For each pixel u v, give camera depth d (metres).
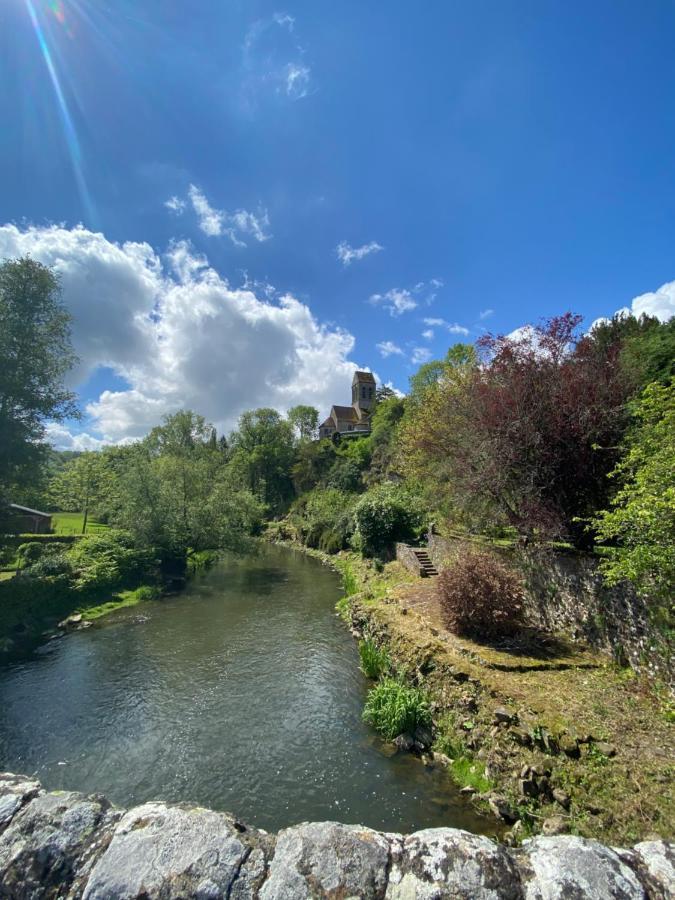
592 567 9.38
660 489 6.53
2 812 2.21
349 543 30.45
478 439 11.74
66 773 7.45
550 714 6.87
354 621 14.88
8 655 12.52
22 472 16.48
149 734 8.58
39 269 16.97
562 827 5.27
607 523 7.30
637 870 2.00
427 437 18.98
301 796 6.80
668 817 4.92
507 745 6.69
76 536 29.27
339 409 81.00
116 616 16.41
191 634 14.45
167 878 1.86
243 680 11.00
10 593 15.00
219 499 27.28
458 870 1.91
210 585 22.05
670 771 5.55
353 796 6.77
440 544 17.88
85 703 9.80
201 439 49.81
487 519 13.42
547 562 10.77
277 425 69.38
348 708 9.56
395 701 8.59
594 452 9.85
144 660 12.25
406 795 6.73
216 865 1.92
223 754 7.94
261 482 62.69
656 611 7.71
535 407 10.44
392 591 15.88
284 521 50.38
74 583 17.42
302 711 9.44
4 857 2.01
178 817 2.16
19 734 8.59
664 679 7.45
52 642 13.58
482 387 11.97
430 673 9.22
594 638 9.24
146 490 23.61
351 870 1.92
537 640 9.89
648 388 8.24
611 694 7.48
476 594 10.21
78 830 2.10
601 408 9.70
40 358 16.80
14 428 15.97
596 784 5.62
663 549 6.25
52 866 1.97
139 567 21.52
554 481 10.35
